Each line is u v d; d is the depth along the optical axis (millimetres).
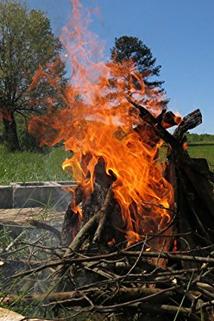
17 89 40906
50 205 9805
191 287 4051
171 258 4258
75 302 4320
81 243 4836
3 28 41281
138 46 43188
